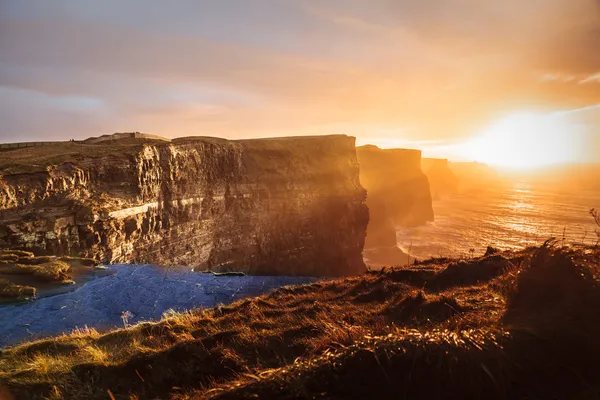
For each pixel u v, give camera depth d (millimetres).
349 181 72625
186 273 15500
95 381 5129
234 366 4777
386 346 2836
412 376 2629
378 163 131375
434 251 85812
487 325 3441
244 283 13828
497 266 7098
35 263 15867
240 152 56656
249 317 6695
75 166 28578
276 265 58500
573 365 2674
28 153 30984
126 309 10992
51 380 5168
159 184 37562
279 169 61625
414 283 7395
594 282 3176
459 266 7410
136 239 32625
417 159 138375
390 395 2598
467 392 2551
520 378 2613
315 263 64312
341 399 2607
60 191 26484
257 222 55875
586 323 2893
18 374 5402
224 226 50531
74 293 12328
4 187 22781
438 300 5445
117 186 31578
